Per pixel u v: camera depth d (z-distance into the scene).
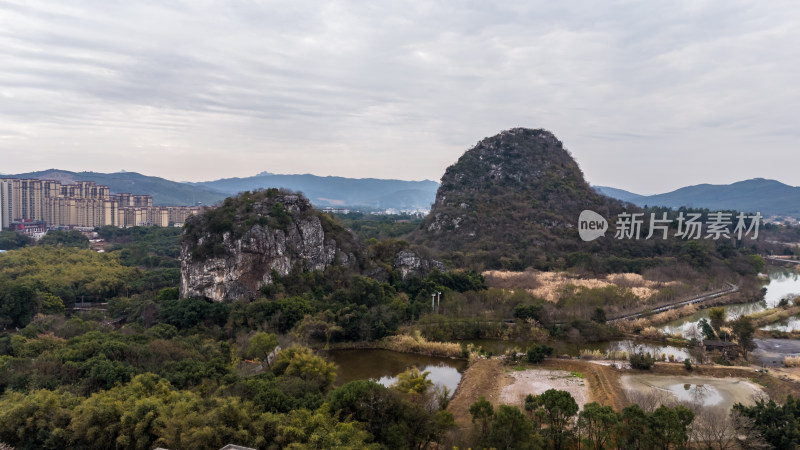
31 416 43.53
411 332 98.69
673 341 97.19
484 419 48.47
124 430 43.06
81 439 42.91
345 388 50.50
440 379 78.31
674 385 71.50
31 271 132.75
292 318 95.62
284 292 108.25
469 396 68.38
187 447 40.00
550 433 48.59
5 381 52.75
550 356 85.12
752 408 51.44
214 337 90.06
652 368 77.62
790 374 74.62
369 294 111.38
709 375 75.06
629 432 46.91
